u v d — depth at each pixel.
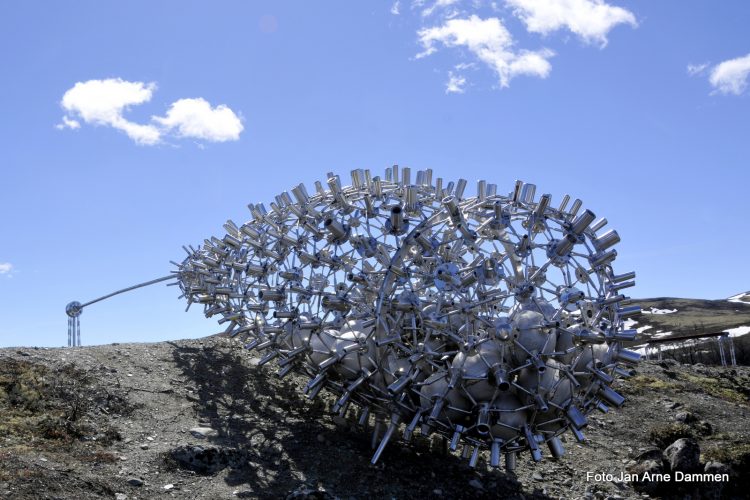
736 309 84.44
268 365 20.25
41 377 16.20
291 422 16.38
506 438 13.05
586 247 13.46
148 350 20.14
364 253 13.95
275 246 16.47
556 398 12.99
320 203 15.55
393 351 13.95
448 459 15.52
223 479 13.09
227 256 19.27
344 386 14.70
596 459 17.39
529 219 13.59
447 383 13.12
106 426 14.64
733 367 31.44
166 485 12.49
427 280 13.67
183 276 23.02
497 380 12.45
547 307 13.31
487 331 12.99
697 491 15.71
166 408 16.17
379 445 14.71
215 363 19.88
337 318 14.39
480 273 13.05
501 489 14.64
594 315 13.31
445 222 13.78
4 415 14.16
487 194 14.30
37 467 11.77
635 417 20.62
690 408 21.84
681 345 47.28
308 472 13.80
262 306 16.75
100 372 17.39
